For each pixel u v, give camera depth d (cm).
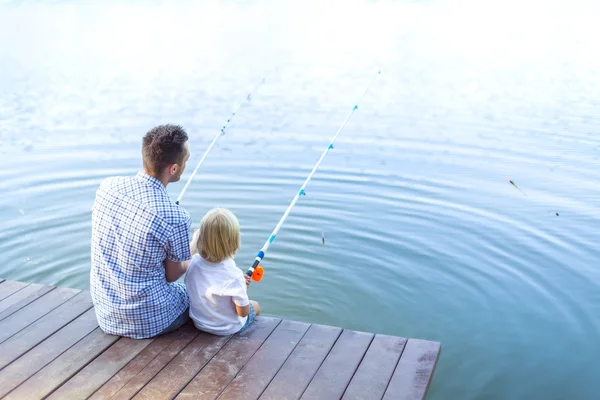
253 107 820
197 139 715
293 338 316
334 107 819
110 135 725
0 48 1124
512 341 387
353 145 702
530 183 602
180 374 286
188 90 884
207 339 314
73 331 320
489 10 1404
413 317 412
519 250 488
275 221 538
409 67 991
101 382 280
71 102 841
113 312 305
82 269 464
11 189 594
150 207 287
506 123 765
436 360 298
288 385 279
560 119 773
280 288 444
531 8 1423
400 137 725
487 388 346
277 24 1287
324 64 1005
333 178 620
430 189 594
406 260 477
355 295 436
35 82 929
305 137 723
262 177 623
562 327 398
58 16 1384
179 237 294
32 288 367
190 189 596
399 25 1267
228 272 306
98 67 1002
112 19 1348
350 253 488
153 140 287
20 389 275
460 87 898
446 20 1310
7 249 489
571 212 545
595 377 354
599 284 441
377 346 309
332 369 291
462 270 462
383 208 560
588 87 890
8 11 1448
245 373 287
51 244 499
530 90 882
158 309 306
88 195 582
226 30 1239
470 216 543
